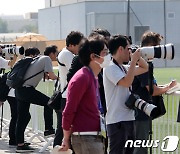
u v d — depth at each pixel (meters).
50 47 17.28
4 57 18.44
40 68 15.95
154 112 11.27
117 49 10.75
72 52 13.59
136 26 74.25
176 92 11.91
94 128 9.62
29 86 16.11
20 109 16.45
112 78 10.70
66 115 9.45
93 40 9.65
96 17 72.81
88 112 9.60
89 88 9.55
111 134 10.87
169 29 75.06
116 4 73.75
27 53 17.56
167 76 53.06
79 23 75.88
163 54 10.91
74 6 76.88
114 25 73.38
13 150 17.14
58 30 81.81
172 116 12.47
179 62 72.19
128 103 10.73
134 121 11.05
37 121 18.86
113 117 10.80
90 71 9.62
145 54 10.89
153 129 13.23
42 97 16.19
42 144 17.86
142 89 11.66
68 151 9.62
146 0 74.19
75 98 9.42
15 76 15.95
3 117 21.56
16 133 16.61
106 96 10.92
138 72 11.06
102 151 9.74
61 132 13.87
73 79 9.48
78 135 9.60
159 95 11.75
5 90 17.53
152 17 74.75
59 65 13.74
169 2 74.94
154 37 11.70
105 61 10.75
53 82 17.39
